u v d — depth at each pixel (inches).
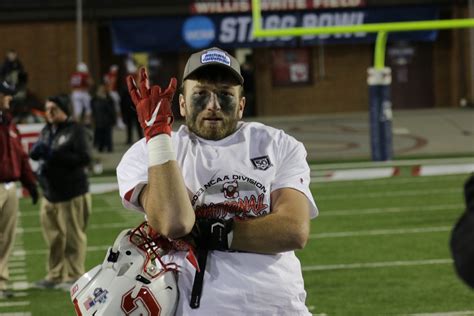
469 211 116.6
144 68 154.4
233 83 158.9
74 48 1147.9
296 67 1205.1
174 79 151.9
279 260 156.9
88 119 908.0
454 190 622.5
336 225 508.4
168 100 151.6
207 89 158.1
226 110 158.6
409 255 422.3
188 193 157.3
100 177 721.0
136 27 1155.9
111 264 154.1
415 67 1224.8
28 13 1136.2
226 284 153.7
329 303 340.2
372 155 714.2
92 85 982.4
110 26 1155.3
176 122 1018.1
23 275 412.8
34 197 384.8
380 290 358.0
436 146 887.7
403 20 1176.2
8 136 369.4
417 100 1229.1
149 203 149.4
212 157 158.9
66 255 386.0
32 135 644.1
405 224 502.9
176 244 155.6
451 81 1223.5
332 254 430.6
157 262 153.8
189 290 154.3
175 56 1181.7
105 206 605.3
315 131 1031.0
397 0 1169.4
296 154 162.6
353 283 371.6
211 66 156.9
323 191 641.6
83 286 154.0
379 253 428.8
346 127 1056.2
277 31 704.4
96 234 505.0
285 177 160.2
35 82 1147.3
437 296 346.0
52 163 376.5
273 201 159.3
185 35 1164.5
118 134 1053.2
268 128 163.9
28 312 346.3
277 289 155.1
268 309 154.8
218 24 1165.1
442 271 387.5
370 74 706.2
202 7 1160.8
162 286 152.3
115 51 1155.3
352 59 1207.6
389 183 669.9
